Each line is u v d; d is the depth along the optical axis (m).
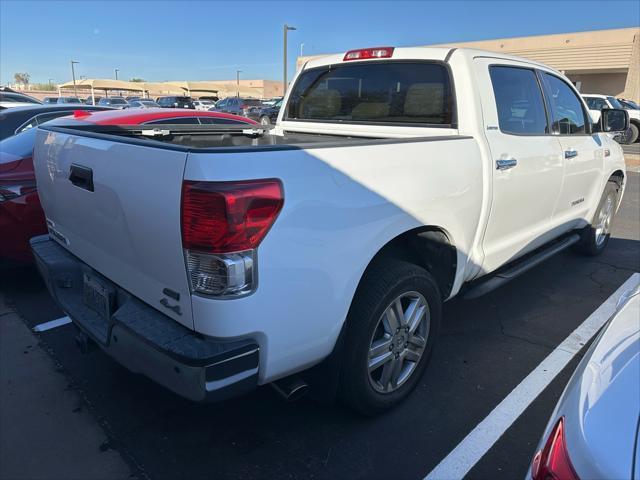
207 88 53.12
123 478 2.40
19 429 2.73
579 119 4.70
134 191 2.16
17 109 7.00
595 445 1.24
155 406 2.96
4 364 3.38
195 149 1.91
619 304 1.97
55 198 2.98
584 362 1.64
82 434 2.71
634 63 28.89
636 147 18.12
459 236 3.06
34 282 4.86
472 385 3.18
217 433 2.73
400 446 2.63
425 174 2.68
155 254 2.13
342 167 2.25
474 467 2.49
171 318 2.18
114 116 6.05
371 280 2.56
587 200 5.05
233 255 1.92
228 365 1.99
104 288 2.57
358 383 2.60
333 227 2.20
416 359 2.95
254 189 1.91
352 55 3.89
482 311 4.28
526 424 2.82
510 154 3.41
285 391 2.34
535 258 4.23
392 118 3.66
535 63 4.02
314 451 2.59
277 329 2.10
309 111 4.31
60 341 3.71
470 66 3.26
